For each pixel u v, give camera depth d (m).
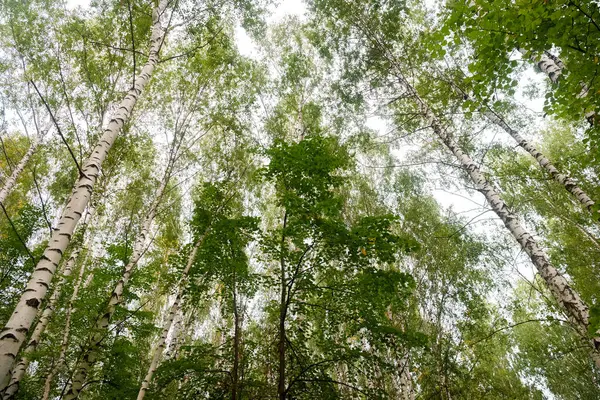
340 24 11.84
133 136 10.00
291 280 6.94
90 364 6.00
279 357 6.71
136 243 7.73
